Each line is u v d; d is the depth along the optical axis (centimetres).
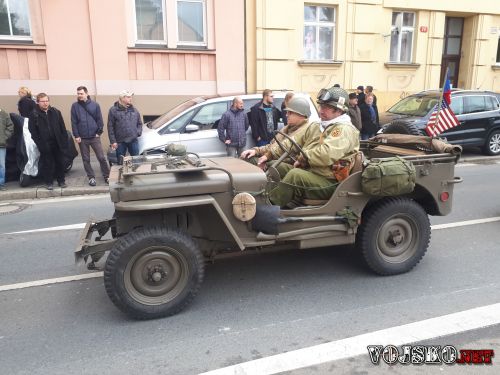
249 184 362
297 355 298
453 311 353
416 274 425
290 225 379
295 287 400
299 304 369
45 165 783
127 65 1118
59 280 427
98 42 1084
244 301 375
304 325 336
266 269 440
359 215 397
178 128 808
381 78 1420
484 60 1555
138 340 320
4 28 1041
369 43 1371
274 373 280
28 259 482
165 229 341
